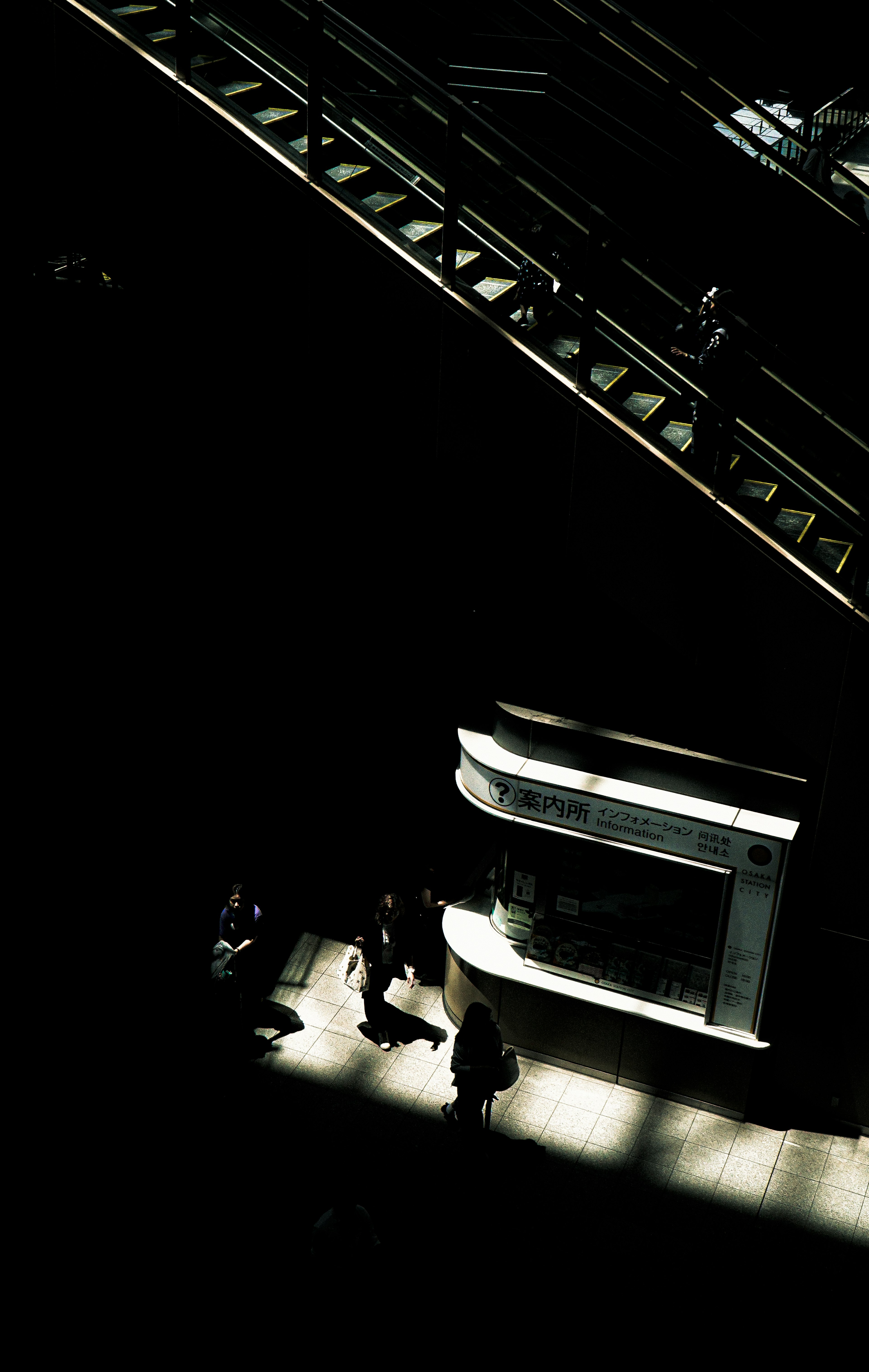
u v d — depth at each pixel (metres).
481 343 8.76
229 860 13.16
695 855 9.63
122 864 13.00
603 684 9.73
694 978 10.25
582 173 9.93
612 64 11.51
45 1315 8.31
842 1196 9.71
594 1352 8.20
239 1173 9.59
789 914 9.62
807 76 11.62
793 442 9.16
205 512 11.07
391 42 11.52
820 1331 8.45
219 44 9.45
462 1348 8.18
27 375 11.16
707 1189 9.73
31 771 13.39
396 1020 11.46
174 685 12.55
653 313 9.55
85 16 9.07
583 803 9.91
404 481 9.66
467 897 11.90
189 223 9.46
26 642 12.74
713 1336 8.38
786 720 9.05
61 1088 10.31
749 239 10.11
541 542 9.30
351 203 8.84
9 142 9.70
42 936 12.02
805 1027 10.14
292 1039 11.17
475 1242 9.08
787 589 8.55
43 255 10.31
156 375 10.43
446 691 10.78
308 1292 8.52
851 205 10.20
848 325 9.91
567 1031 10.89
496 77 10.96
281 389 9.80
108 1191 9.35
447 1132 10.14
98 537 11.82
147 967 11.73
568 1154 10.06
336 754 12.11
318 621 11.16
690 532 8.68
